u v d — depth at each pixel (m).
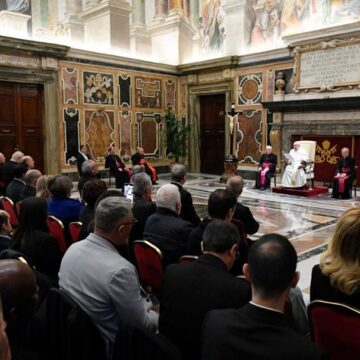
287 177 9.39
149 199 3.95
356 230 1.82
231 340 1.24
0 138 10.10
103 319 1.90
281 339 1.20
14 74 9.94
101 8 11.90
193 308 1.71
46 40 11.34
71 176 11.30
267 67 11.47
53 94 10.70
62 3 11.82
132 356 1.45
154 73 13.00
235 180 3.95
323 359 1.16
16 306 1.44
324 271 1.88
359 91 9.59
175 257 2.96
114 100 12.05
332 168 10.37
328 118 10.22
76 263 1.98
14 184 5.22
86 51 11.14
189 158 13.97
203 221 2.79
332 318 1.69
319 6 10.42
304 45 10.51
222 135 13.18
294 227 6.26
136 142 12.77
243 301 1.65
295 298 2.15
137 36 13.38
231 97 12.45
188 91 13.60
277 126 11.22
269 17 11.45
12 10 10.62
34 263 2.73
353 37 9.63
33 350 1.55
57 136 10.89
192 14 13.41
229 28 12.34
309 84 10.53
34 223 2.79
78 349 1.64
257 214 7.19
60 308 1.71
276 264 1.25
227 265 1.86
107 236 2.04
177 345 1.75
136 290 1.94
